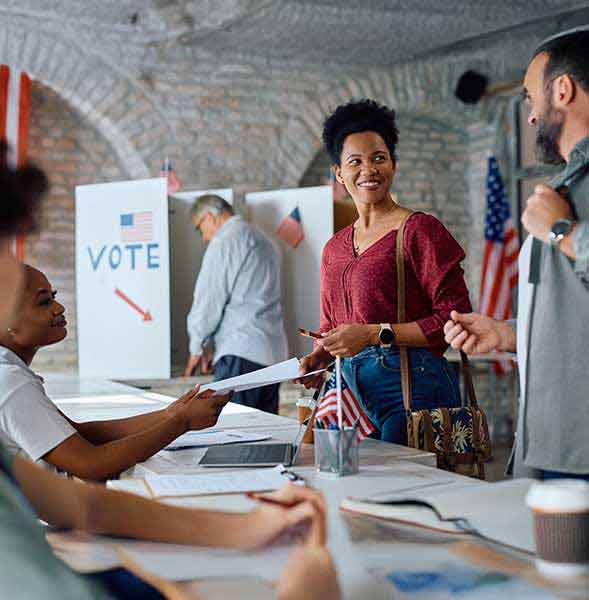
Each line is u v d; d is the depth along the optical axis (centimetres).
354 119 258
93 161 704
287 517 130
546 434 151
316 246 545
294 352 548
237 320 483
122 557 126
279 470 184
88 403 323
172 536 133
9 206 110
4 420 193
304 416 231
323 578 102
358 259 256
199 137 695
